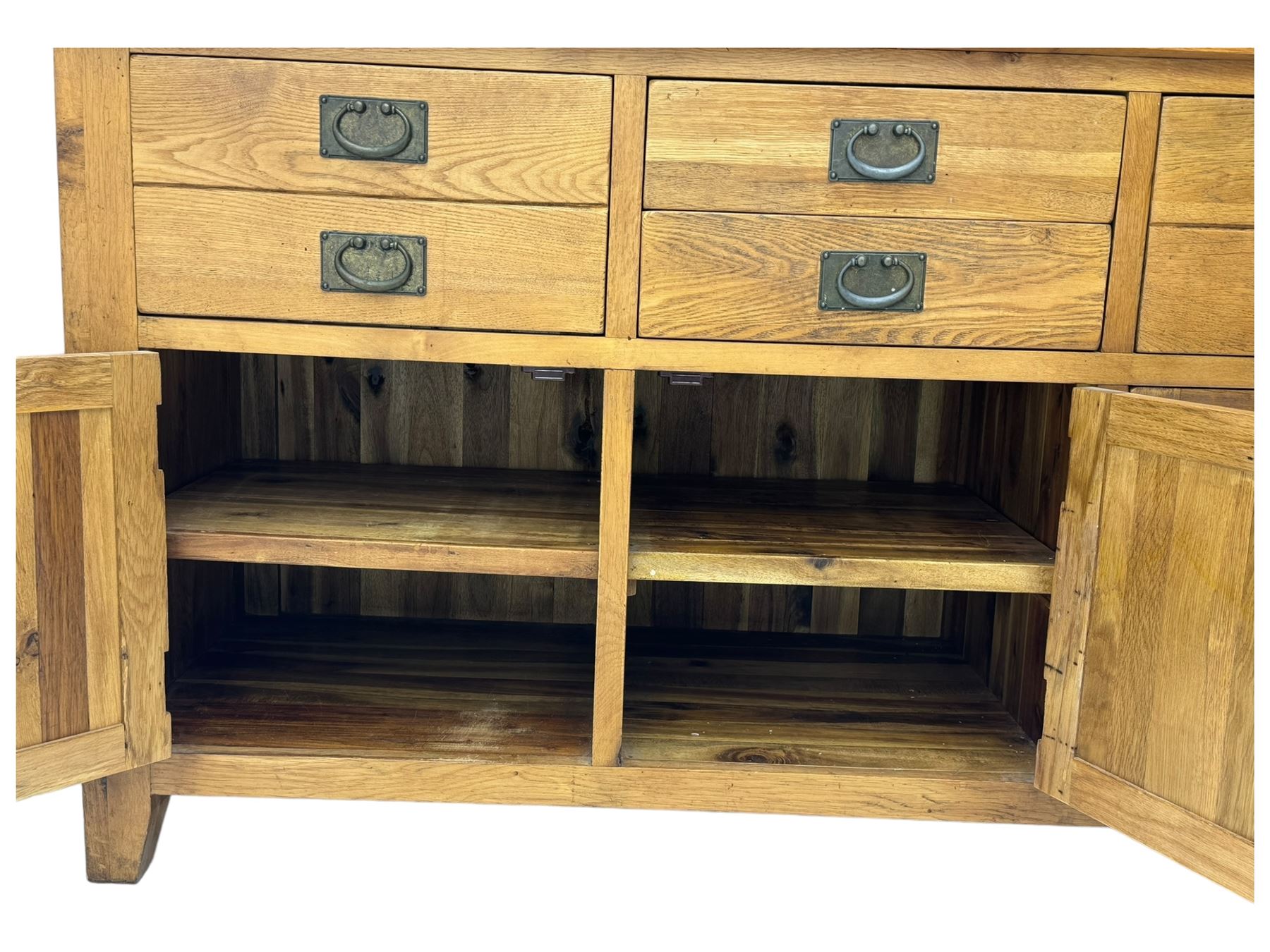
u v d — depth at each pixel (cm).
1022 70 174
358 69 174
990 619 240
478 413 255
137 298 180
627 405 182
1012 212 177
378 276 178
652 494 235
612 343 180
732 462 257
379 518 205
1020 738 212
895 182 177
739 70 173
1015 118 175
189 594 231
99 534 175
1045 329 180
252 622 259
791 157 176
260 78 174
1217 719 162
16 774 170
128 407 175
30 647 170
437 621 264
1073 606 181
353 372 253
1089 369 181
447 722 207
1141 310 180
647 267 178
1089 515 178
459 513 212
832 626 267
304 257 179
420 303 179
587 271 178
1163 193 177
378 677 228
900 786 192
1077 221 178
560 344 180
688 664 243
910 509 230
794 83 174
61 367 167
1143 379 181
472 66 174
